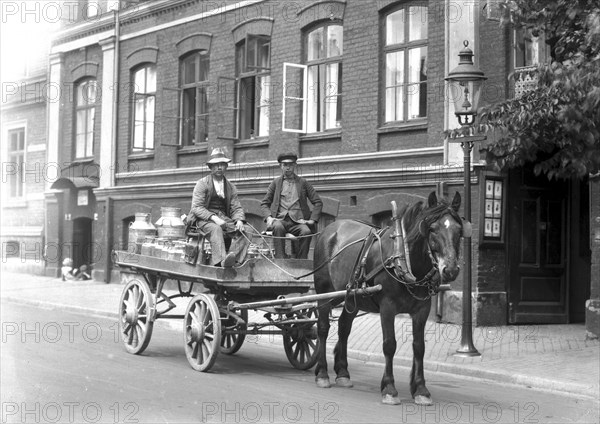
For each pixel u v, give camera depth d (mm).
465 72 12516
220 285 10656
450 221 8523
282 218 11930
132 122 24984
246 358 12359
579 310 17078
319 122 19312
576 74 9562
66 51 27312
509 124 11172
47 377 10125
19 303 20812
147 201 23984
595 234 14438
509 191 16156
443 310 16203
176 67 23234
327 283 10539
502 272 16047
